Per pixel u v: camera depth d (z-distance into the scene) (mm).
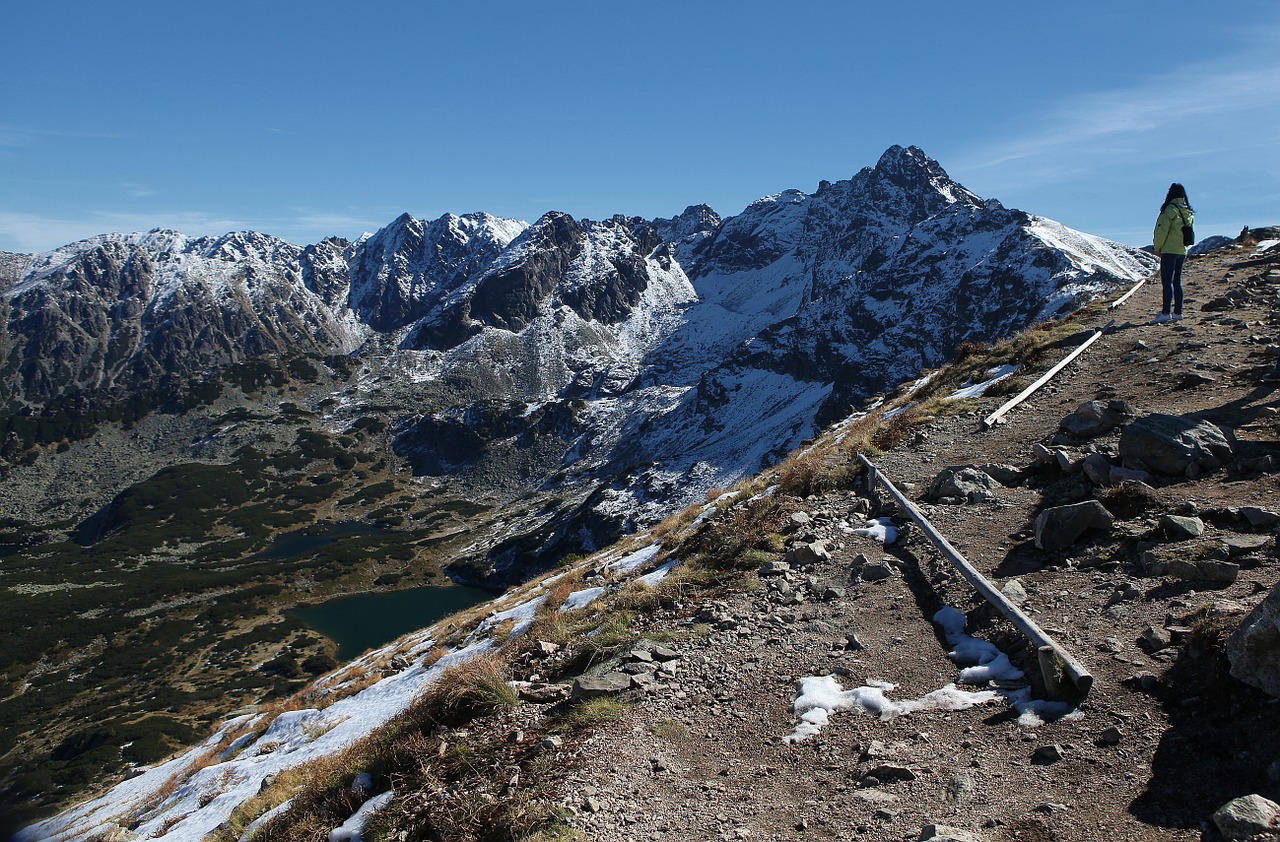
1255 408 14664
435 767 9008
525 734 9156
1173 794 5918
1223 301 25500
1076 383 20922
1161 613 8516
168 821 21469
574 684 9906
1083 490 12922
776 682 9562
